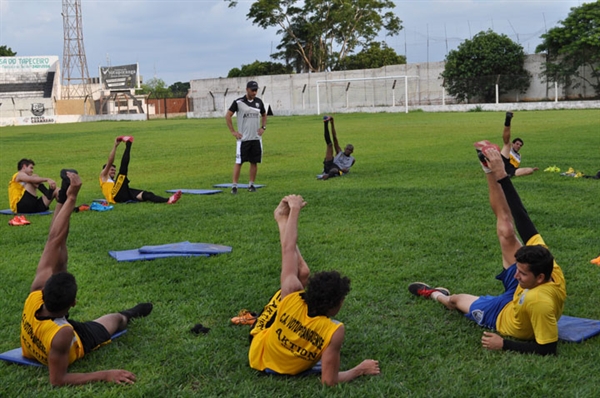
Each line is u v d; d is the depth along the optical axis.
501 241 4.85
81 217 9.69
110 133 33.56
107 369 4.22
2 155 22.34
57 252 4.51
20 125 51.06
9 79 68.62
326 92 58.84
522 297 4.24
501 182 4.73
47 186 15.17
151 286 5.96
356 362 4.25
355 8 66.69
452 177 12.55
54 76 70.25
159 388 3.92
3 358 4.34
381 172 13.84
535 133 22.67
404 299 5.39
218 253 7.04
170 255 6.97
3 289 6.08
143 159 19.92
